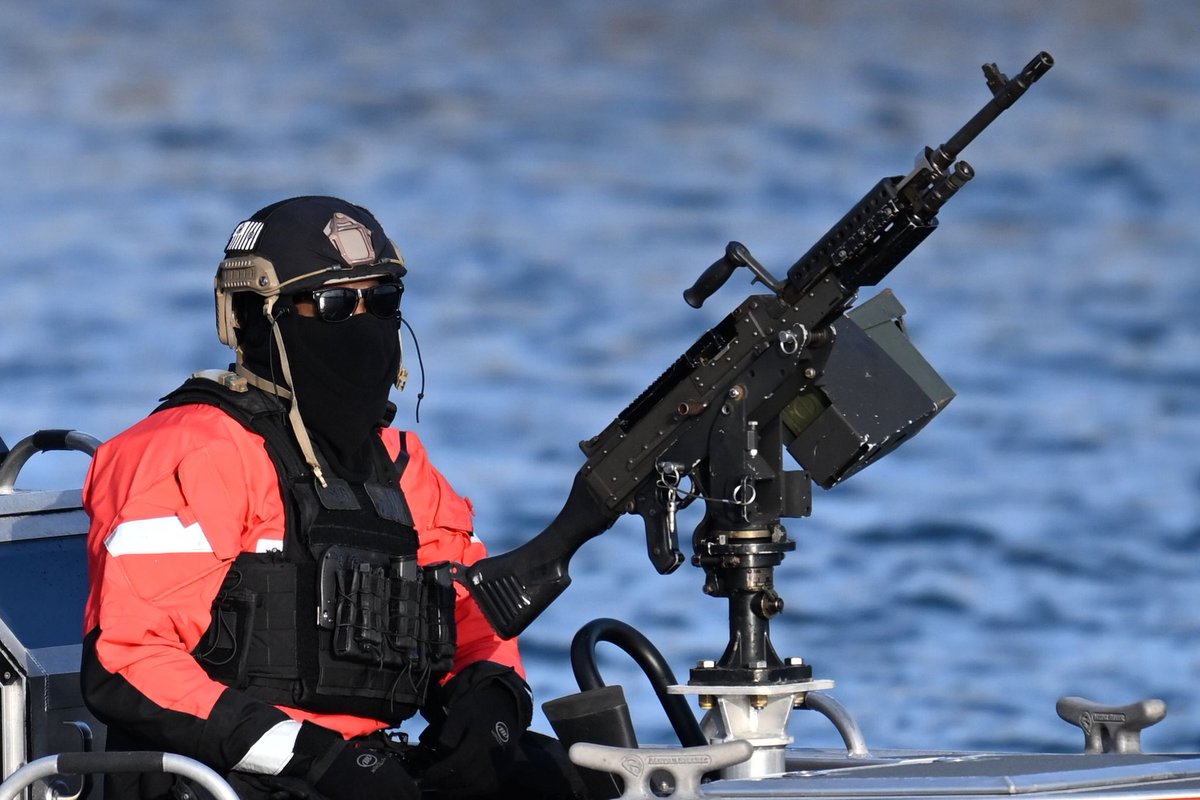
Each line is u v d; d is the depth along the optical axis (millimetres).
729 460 14914
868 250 14500
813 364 14781
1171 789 13227
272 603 16000
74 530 18219
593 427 72188
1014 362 87562
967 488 63719
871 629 45906
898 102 178750
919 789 13336
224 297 16703
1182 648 44031
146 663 15328
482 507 60531
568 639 42250
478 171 151000
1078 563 53531
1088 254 115500
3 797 14531
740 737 14844
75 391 82625
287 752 15328
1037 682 41000
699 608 44656
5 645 17047
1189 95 179250
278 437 16328
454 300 101625
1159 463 68000
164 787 15602
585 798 17078
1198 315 97562
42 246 121375
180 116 177375
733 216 128875
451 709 17156
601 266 111438
